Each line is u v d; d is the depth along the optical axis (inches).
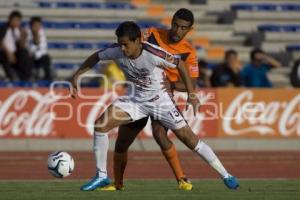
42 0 2775.6
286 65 2773.1
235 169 1665.8
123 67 1113.4
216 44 2787.9
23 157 1887.3
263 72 2288.4
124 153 1154.7
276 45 2824.8
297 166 1750.7
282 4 2952.8
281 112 2144.4
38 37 2258.9
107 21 2760.8
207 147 1127.0
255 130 2124.8
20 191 1151.6
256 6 2923.2
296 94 2154.3
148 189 1189.1
